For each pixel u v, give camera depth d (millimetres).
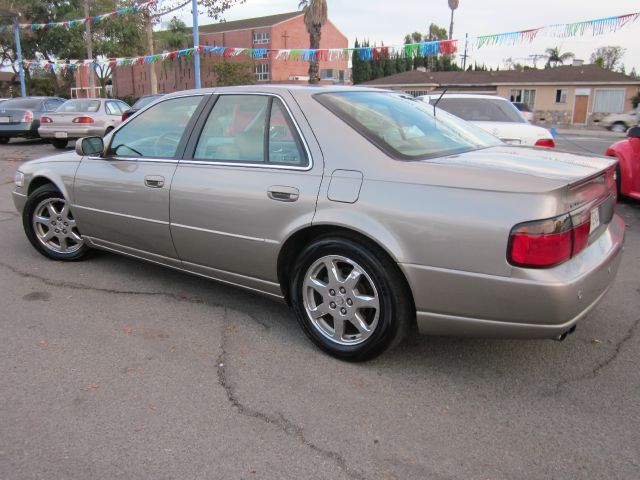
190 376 2996
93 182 4352
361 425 2574
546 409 2707
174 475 2232
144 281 4473
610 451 2387
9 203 7613
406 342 3428
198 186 3615
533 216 2473
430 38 57969
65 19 32750
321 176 3074
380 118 3330
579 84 38438
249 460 2328
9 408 2674
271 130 3387
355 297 3039
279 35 58875
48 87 57344
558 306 2510
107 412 2652
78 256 4887
